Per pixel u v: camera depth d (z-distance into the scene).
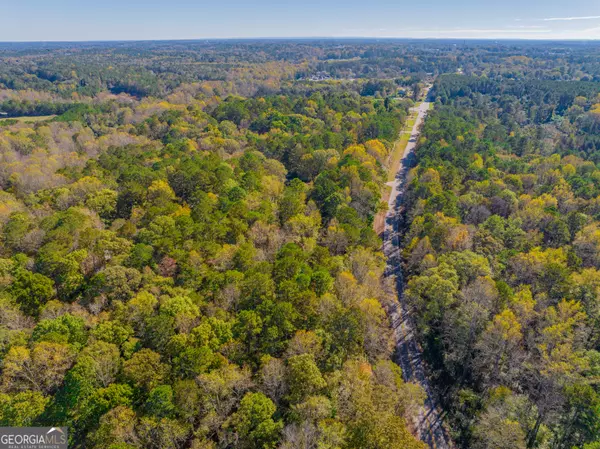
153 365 57.03
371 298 79.19
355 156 157.12
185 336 61.00
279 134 182.75
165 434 49.59
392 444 47.88
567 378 64.38
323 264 85.44
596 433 60.44
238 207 99.31
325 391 58.91
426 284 84.19
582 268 93.38
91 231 87.56
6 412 51.00
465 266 87.00
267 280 72.50
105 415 50.53
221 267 81.00
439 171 139.62
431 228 102.62
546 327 74.62
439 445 65.56
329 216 115.06
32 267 80.12
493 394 69.31
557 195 124.62
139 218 99.38
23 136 178.00
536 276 89.50
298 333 64.31
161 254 82.56
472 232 103.50
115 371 58.19
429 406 71.88
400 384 65.69
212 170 124.38
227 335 63.53
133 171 122.31
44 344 56.59
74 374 54.12
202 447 49.62
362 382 59.00
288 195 116.06
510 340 72.62
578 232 103.06
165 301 67.50
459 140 176.50
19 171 137.12
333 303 71.69
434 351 82.75
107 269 74.25
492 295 79.25
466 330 76.50
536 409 67.62
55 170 146.50
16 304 69.50
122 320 65.56
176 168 126.00
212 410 53.38
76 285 76.44
